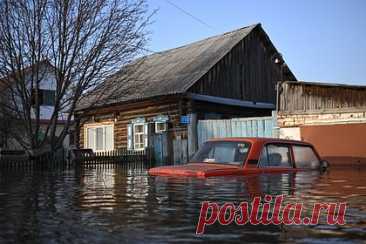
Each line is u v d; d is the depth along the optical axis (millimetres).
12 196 4992
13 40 16922
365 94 15156
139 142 23031
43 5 17031
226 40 24922
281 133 15812
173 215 3496
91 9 17500
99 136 25672
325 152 14859
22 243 2871
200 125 17641
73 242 2846
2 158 15523
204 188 4809
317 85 15766
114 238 2891
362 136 14242
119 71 18281
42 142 17609
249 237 2846
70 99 17875
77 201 4441
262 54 25547
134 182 5961
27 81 17719
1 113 17234
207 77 22219
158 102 21938
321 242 2725
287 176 6090
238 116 23688
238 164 6227
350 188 4898
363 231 2963
